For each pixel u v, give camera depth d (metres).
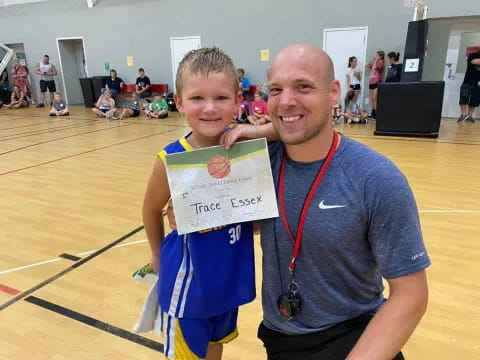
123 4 11.70
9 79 14.25
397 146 5.88
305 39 9.53
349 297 1.00
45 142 6.97
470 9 7.86
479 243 2.72
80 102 14.32
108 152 6.00
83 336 1.89
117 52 12.34
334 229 0.91
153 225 1.29
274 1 9.64
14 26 13.85
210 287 1.11
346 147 0.96
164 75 11.82
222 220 1.04
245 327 1.96
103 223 3.25
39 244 2.88
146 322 1.31
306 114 0.90
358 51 9.05
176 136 7.39
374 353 0.85
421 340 1.80
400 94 6.52
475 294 2.14
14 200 3.85
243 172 1.03
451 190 3.81
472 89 7.99
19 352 1.79
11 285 2.34
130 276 2.43
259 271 2.45
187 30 11.01
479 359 1.69
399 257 0.87
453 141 6.18
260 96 8.70
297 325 1.05
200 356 1.18
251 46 10.24
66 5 12.63
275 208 1.01
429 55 8.66
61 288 2.30
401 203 0.86
